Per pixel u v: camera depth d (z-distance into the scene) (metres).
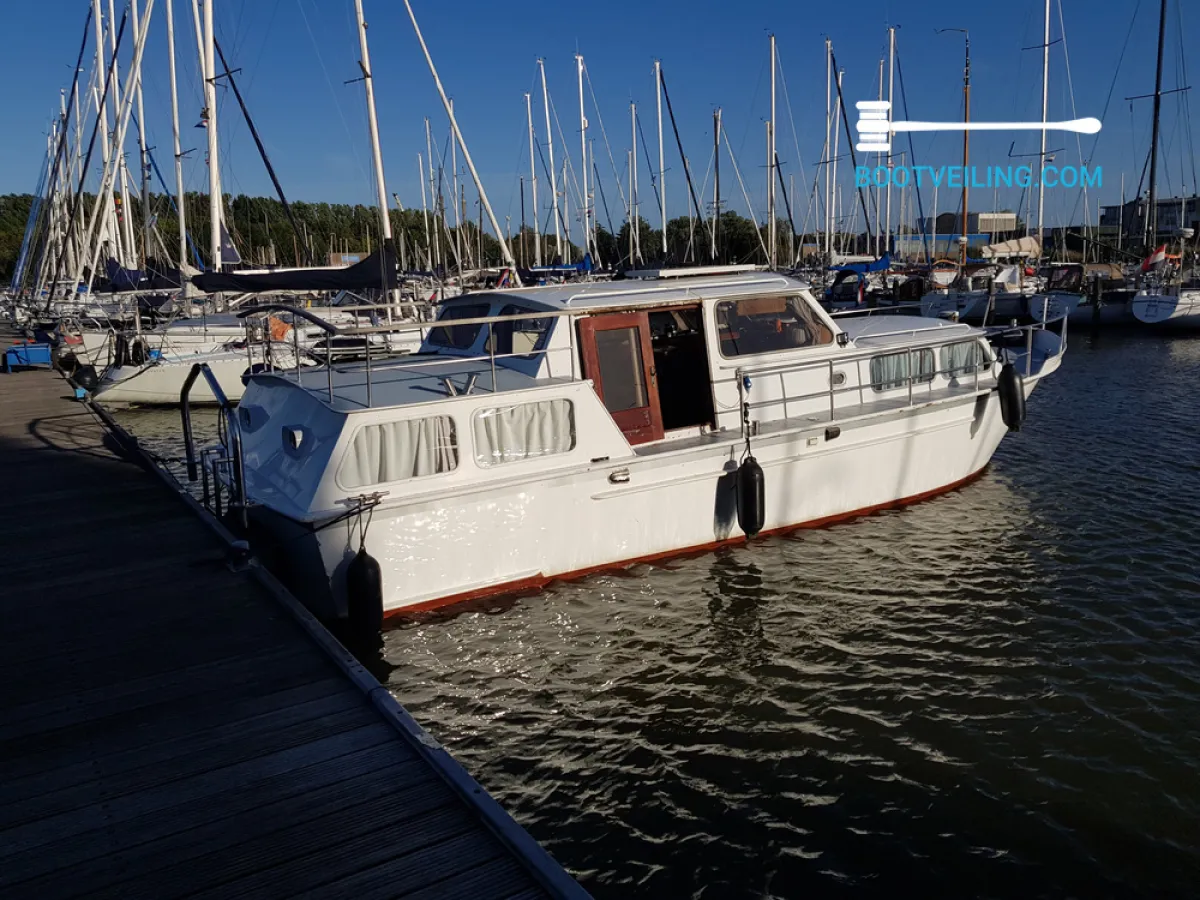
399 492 7.34
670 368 9.62
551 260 53.62
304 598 7.49
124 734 4.68
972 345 11.05
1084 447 14.00
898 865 4.91
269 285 13.98
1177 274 34.09
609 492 8.31
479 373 8.49
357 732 4.69
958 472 11.09
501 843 3.77
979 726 6.21
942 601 8.26
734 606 8.15
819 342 9.79
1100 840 5.05
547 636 7.57
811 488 9.60
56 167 32.78
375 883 3.54
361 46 18.12
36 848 3.75
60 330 22.38
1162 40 34.06
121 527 8.51
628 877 4.84
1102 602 8.16
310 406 7.67
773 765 5.83
